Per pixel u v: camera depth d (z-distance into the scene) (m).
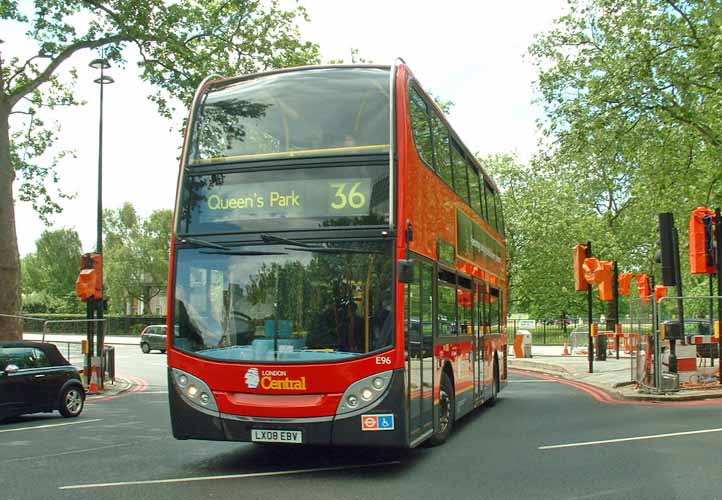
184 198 8.82
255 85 9.13
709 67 20.16
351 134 8.54
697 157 25.44
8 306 20.17
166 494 7.32
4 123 20.77
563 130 24.55
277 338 8.18
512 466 8.74
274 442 8.05
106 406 17.59
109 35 22.23
